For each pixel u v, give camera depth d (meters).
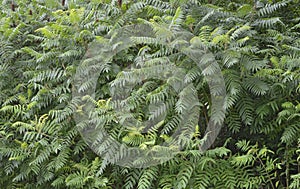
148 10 3.68
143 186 3.01
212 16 3.61
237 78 3.13
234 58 3.04
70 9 3.98
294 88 3.17
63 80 3.76
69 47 3.72
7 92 4.00
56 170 3.39
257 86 3.08
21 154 3.53
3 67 4.01
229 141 3.38
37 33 4.27
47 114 3.67
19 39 4.27
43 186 3.63
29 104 3.57
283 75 3.04
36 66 3.98
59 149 3.43
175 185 3.03
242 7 3.48
